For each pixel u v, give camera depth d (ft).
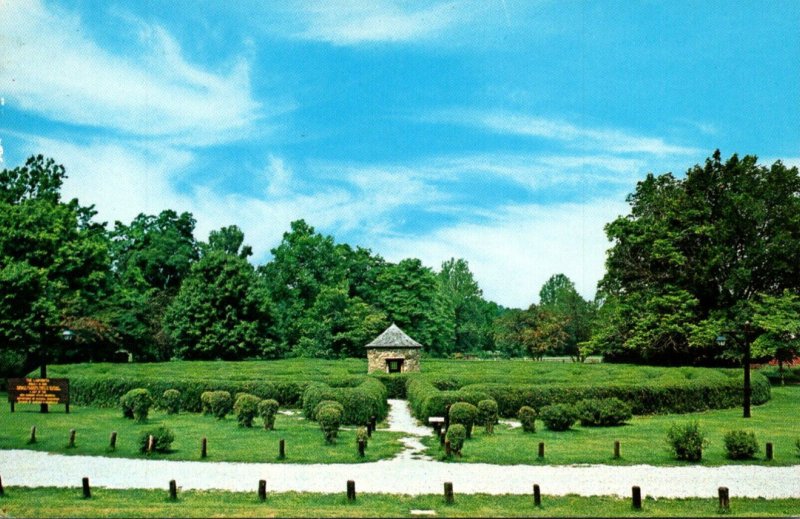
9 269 148.25
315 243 296.30
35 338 148.15
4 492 60.34
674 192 208.54
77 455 78.43
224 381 128.26
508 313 358.84
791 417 118.62
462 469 71.31
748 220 189.47
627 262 212.23
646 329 196.95
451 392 108.99
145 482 64.44
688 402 125.90
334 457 77.15
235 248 306.35
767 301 177.68
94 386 133.08
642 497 59.72
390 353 175.83
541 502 57.16
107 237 255.50
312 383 127.13
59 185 215.72
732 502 58.29
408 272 296.92
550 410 99.86
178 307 230.48
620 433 96.84
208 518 49.83
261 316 240.12
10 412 118.93
